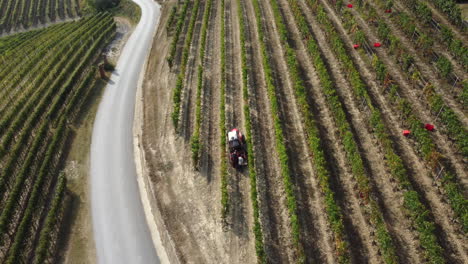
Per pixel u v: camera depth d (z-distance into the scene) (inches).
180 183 1275.8
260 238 1000.9
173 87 1779.0
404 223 1056.2
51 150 1406.3
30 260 1089.4
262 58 1891.0
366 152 1283.2
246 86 1636.3
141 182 1354.6
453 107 1411.2
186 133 1481.3
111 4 3430.1
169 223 1146.0
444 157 1225.4
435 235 1011.9
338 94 1562.5
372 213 1049.5
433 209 1079.0
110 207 1261.1
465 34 1813.5
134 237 1156.5
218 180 1263.5
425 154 1188.5
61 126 1541.6
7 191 1309.1
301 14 2223.2
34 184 1331.2
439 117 1363.2
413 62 1662.2
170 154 1402.6
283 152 1244.5
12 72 2165.4
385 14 2113.7
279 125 1379.2
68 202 1280.8
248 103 1592.0
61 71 2103.8
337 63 1765.5
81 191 1325.0
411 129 1304.1
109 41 2571.4
